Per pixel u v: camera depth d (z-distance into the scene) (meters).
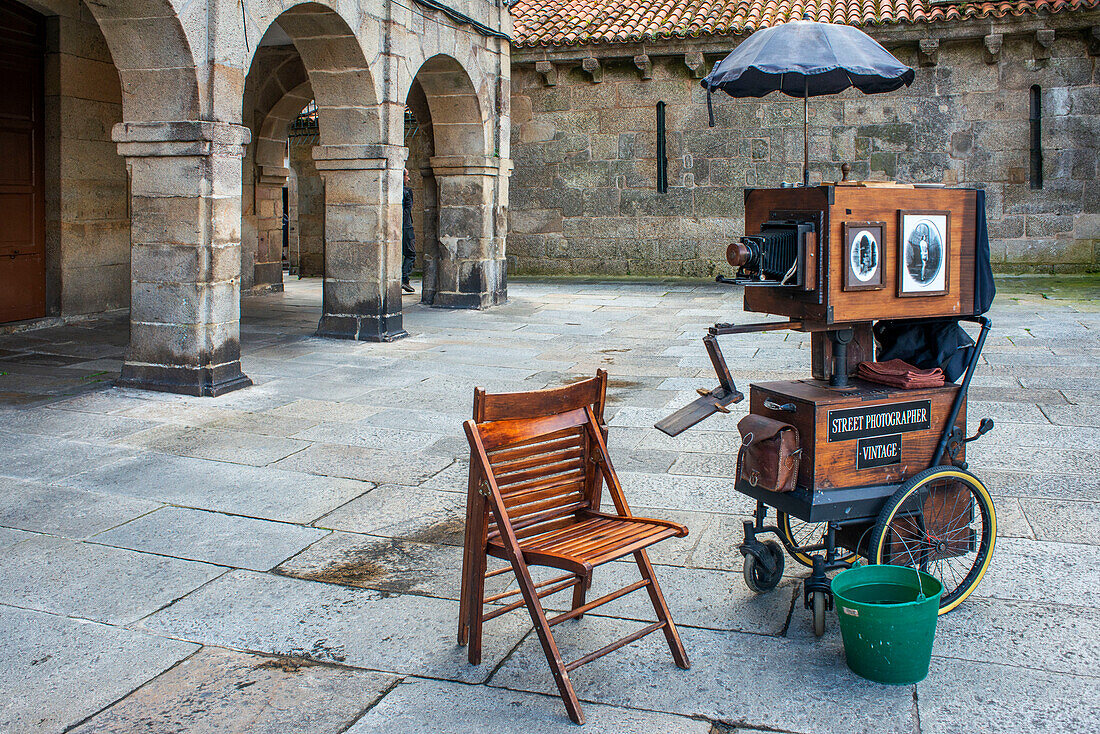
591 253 18.50
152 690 3.36
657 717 3.17
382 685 3.40
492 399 3.51
